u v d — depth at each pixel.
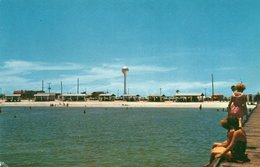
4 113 94.06
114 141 29.69
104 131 39.47
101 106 133.38
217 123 50.84
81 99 155.25
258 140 14.45
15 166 19.58
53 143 29.16
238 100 11.42
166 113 84.38
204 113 83.75
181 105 120.38
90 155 22.62
